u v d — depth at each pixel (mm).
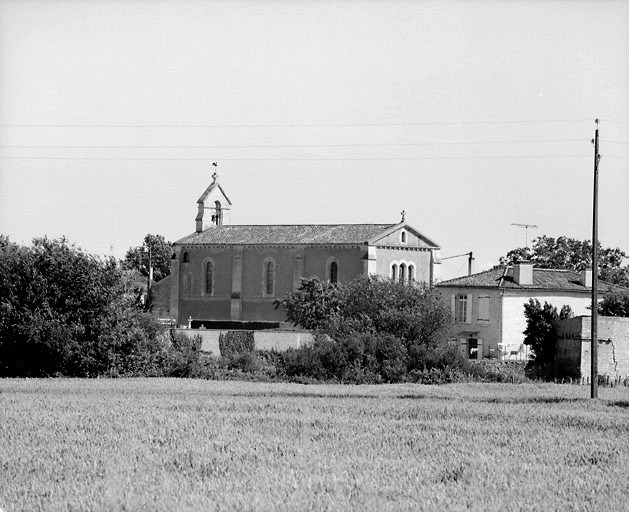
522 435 44281
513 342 103312
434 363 81000
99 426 45031
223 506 30109
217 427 45312
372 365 79562
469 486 33281
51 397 57219
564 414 51688
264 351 97562
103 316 77812
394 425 46844
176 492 31922
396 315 84125
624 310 95062
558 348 86688
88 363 77688
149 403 54469
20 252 78750
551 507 30766
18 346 77000
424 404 56312
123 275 80000
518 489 33031
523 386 73312
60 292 77375
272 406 53969
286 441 41594
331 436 43250
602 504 31250
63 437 41844
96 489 32125
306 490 32250
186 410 51688
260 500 30797
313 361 79312
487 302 104125
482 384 75625
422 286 91312
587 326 84062
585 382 81438
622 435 44625
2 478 33781
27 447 39312
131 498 30938
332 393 64125
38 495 31438
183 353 81375
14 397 57156
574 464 37469
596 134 62656
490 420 49250
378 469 35750
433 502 31000
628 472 35969
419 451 39688
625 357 83875
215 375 79438
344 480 33781
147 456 37625
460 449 40219
